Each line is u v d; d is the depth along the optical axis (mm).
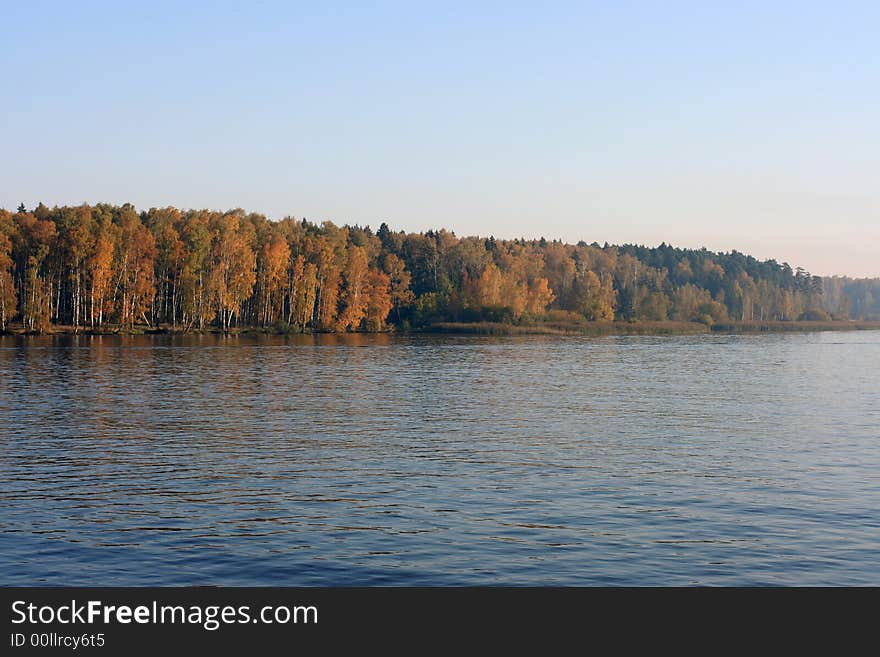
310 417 46250
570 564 20906
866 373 82188
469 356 101688
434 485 29125
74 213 140125
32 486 28734
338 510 25656
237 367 79125
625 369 84188
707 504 26547
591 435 40500
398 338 148875
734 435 40750
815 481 30016
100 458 33750
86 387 59500
